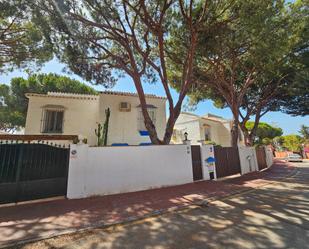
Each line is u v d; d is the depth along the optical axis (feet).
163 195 24.04
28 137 27.99
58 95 42.65
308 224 14.52
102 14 26.81
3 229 13.96
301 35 37.60
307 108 54.03
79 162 23.36
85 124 43.88
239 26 30.17
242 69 49.19
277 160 96.43
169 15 31.42
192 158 34.01
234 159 42.65
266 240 12.07
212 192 25.57
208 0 28.96
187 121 77.36
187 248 11.27
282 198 22.52
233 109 48.49
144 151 28.14
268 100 57.21
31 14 24.39
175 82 48.32
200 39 32.27
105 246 11.69
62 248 11.48
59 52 28.45
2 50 30.09
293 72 45.83
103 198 22.57
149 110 48.44
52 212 17.66
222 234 13.07
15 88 57.82
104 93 44.52
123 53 36.04
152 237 12.85
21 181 20.52
